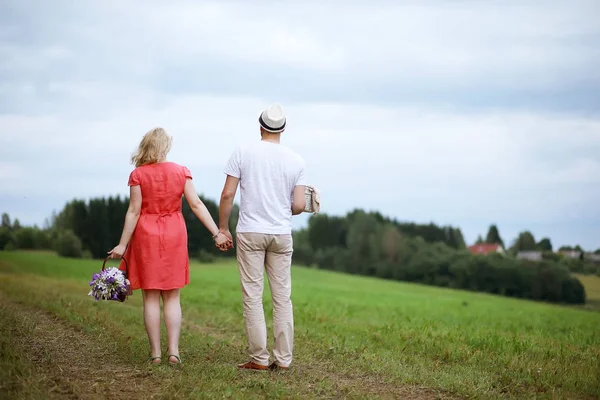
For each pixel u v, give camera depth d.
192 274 39.16
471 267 74.31
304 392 5.46
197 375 5.73
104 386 5.22
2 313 8.60
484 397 5.54
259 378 5.91
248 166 6.41
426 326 9.84
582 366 7.02
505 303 34.62
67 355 6.50
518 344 8.21
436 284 79.94
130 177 6.31
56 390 4.96
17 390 4.69
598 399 5.84
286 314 6.43
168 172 6.34
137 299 15.50
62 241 63.91
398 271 85.12
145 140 6.38
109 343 7.27
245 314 6.39
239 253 6.45
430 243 89.62
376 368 6.69
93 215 67.19
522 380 6.39
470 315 17.23
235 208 76.50
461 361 7.43
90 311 10.09
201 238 72.25
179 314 6.39
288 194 6.50
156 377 5.63
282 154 6.49
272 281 6.47
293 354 7.39
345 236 99.44
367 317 13.58
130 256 6.37
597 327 14.12
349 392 5.54
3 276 24.50
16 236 63.78
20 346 6.48
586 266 74.38
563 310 27.67
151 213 6.32
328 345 7.95
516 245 87.44
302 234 106.50
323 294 27.94
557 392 5.96
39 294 12.94
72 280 26.08
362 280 64.00
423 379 6.25
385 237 89.12
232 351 7.45
